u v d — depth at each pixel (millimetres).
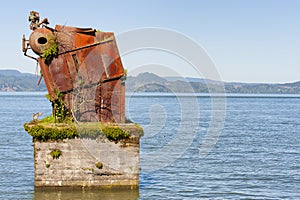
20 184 32188
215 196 30172
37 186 25672
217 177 35781
